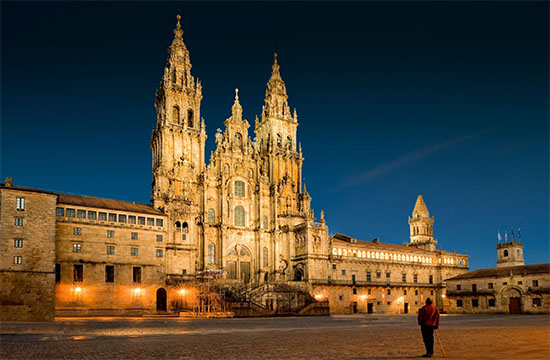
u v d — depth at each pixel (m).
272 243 123.12
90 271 87.56
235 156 123.56
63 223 86.25
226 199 119.81
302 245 122.19
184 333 42.19
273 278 120.25
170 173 111.56
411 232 166.62
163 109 116.44
